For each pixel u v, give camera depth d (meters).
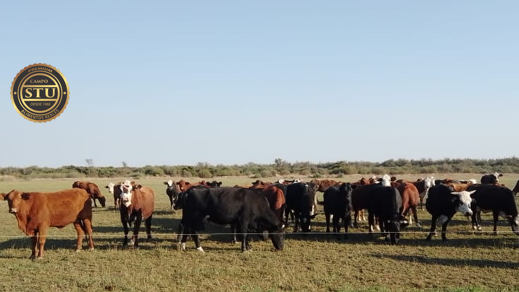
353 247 14.58
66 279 10.84
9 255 13.55
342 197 16.02
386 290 9.75
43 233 13.01
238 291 9.80
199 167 82.00
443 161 96.69
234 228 15.44
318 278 10.85
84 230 14.63
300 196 17.06
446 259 12.74
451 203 15.20
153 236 16.83
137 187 15.41
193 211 13.98
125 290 10.00
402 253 13.61
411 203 17.59
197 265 12.12
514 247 14.34
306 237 16.47
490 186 16.45
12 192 12.79
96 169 84.44
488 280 10.73
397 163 96.38
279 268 11.89
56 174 73.94
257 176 66.12
